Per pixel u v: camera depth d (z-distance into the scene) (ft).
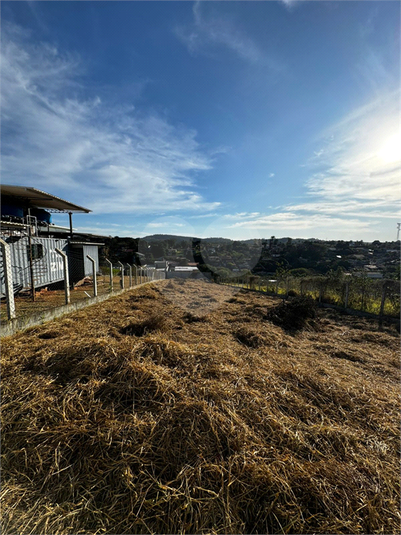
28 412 5.57
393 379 9.29
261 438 5.09
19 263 19.26
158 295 23.54
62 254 15.44
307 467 4.49
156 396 6.05
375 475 4.50
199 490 4.03
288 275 33.81
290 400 6.51
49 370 7.24
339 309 24.04
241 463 4.44
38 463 4.48
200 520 3.67
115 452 4.67
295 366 8.89
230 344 11.52
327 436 5.32
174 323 14.82
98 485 4.14
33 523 3.60
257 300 26.71
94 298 19.74
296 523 3.68
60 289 25.90
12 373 7.05
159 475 4.29
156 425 5.16
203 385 6.64
